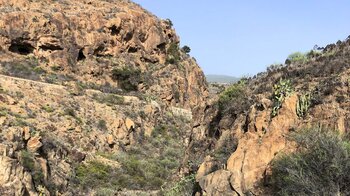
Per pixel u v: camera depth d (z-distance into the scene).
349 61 18.83
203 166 20.67
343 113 16.22
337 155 13.81
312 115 17.19
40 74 55.22
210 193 17.88
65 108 47.81
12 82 46.41
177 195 22.41
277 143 17.17
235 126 21.19
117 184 40.22
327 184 13.87
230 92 24.11
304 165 14.65
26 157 31.67
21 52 57.81
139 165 45.41
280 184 15.33
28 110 42.41
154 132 56.31
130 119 53.78
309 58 22.77
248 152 17.58
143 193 38.09
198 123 27.39
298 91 18.77
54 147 38.47
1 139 31.22
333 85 17.53
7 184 26.94
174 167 47.91
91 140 45.69
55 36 59.47
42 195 30.48
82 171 39.69
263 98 20.05
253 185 16.80
